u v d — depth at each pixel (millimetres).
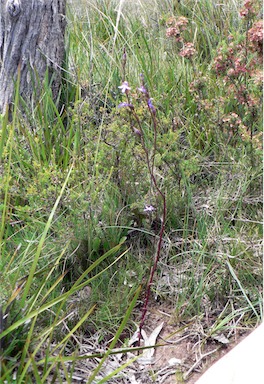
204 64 4633
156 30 5379
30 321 2596
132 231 3264
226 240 3105
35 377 2244
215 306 2953
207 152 3764
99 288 3010
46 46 4023
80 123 3514
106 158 3227
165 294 3014
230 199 3279
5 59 3979
